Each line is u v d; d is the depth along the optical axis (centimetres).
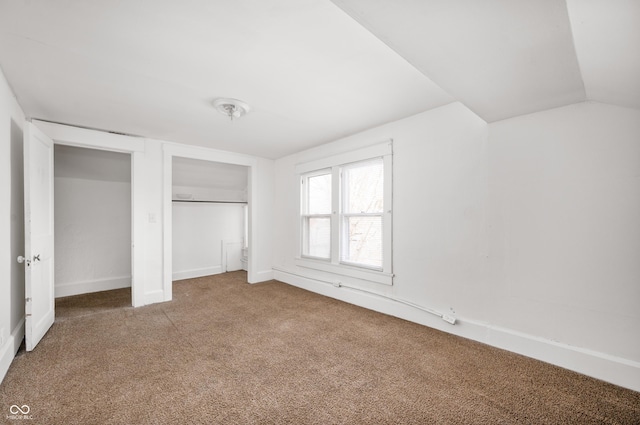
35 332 233
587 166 192
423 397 167
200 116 284
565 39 122
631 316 177
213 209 535
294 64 190
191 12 139
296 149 424
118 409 155
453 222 259
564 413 153
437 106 266
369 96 242
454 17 115
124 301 363
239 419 149
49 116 279
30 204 226
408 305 292
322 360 211
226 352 223
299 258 439
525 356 215
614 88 160
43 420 146
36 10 136
